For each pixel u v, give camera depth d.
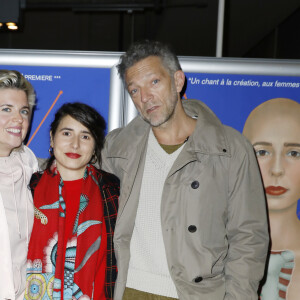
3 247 1.57
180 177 1.56
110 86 1.98
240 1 6.04
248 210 1.54
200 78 1.96
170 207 1.55
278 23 5.41
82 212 1.72
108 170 1.80
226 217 1.59
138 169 1.63
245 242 1.53
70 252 1.68
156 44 1.59
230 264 1.54
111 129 1.98
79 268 1.66
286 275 1.97
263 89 1.95
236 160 1.55
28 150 1.83
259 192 1.57
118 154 1.69
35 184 1.76
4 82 1.61
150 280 1.56
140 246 1.60
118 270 1.60
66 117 1.73
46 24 7.92
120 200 1.64
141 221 1.60
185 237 1.53
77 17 7.82
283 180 1.95
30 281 1.64
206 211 1.53
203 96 1.97
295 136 1.94
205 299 1.50
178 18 7.22
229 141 1.58
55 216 1.69
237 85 1.96
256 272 1.52
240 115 1.96
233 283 1.52
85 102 2.00
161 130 1.61
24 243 1.65
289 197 1.95
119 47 7.64
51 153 1.82
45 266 1.65
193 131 1.60
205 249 1.52
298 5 4.73
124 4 6.68
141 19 7.68
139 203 1.61
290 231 1.96
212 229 1.54
